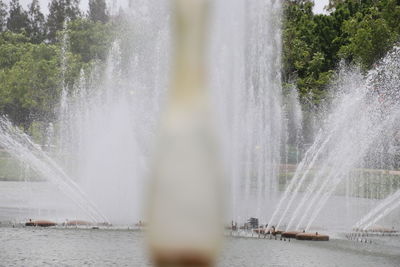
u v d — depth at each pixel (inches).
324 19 3043.8
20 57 3272.6
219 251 45.8
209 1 50.7
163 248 45.1
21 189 1831.9
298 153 2647.6
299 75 2930.6
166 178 46.3
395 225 1135.0
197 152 46.9
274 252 724.7
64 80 2910.9
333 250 762.2
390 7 2488.9
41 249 711.1
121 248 729.0
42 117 3034.0
